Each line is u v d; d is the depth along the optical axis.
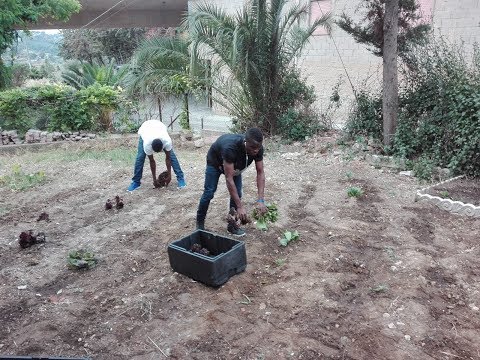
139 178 6.99
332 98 10.11
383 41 7.83
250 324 3.46
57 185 7.55
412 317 3.46
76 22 19.77
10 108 11.30
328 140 9.20
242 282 4.03
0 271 4.48
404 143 7.50
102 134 11.46
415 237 4.88
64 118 11.50
